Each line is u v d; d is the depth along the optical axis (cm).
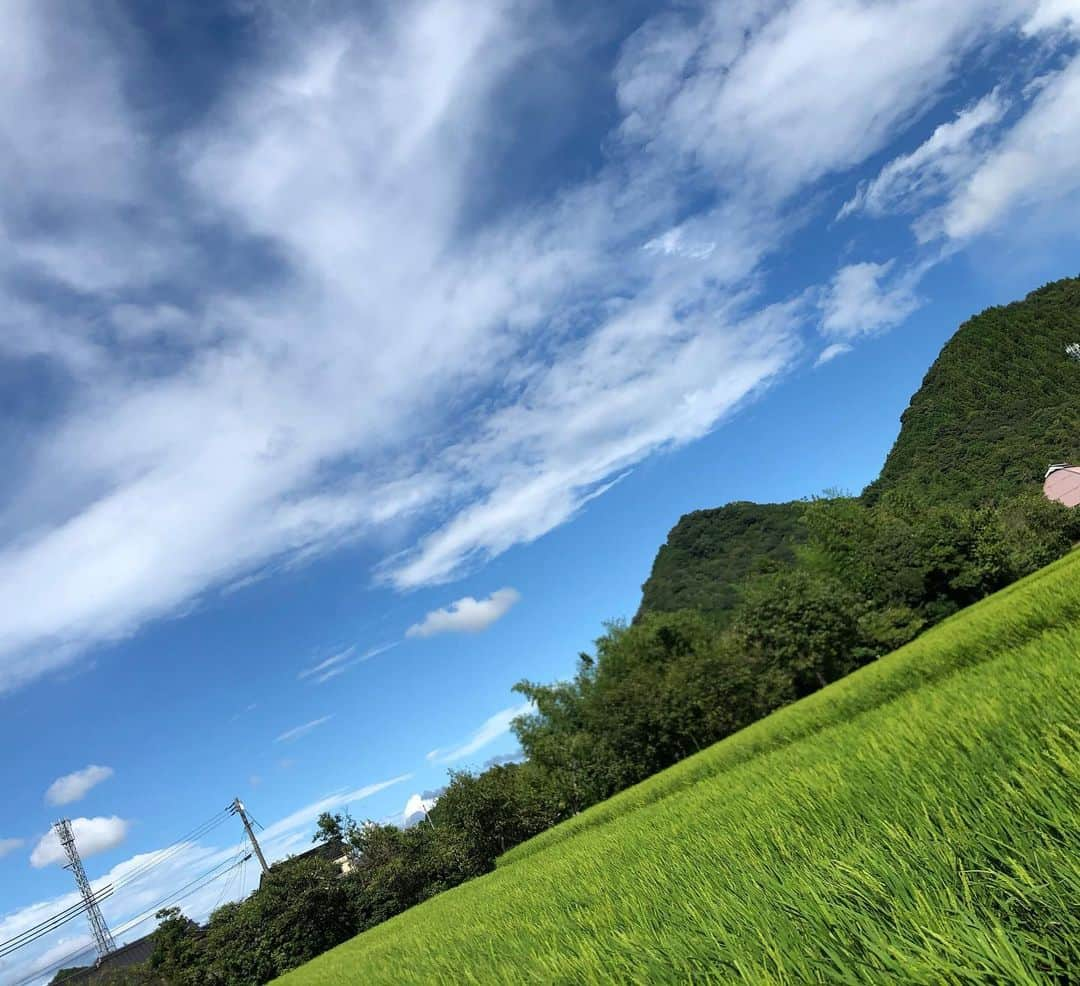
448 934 760
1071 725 286
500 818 3769
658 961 238
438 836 3950
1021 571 4466
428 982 480
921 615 4341
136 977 3597
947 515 4509
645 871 479
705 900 278
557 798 4047
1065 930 151
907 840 223
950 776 287
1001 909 168
